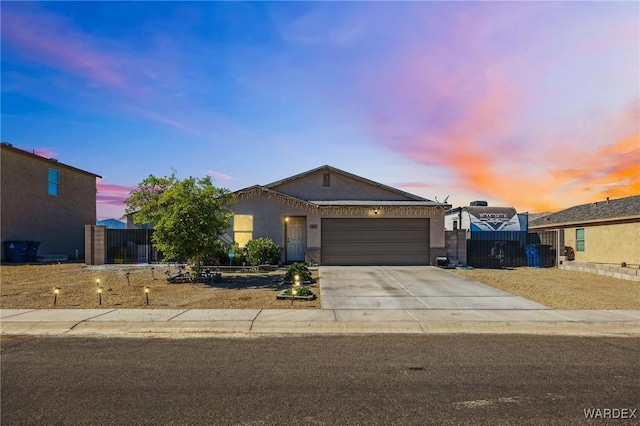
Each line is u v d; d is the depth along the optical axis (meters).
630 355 6.29
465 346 6.78
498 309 9.54
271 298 10.82
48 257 22.94
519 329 7.96
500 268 19.50
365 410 4.31
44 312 9.02
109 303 10.12
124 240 19.88
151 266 18.33
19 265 19.86
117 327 7.96
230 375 5.35
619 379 5.25
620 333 7.73
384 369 5.61
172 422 4.03
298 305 9.91
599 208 27.91
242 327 7.97
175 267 17.59
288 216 19.61
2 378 5.24
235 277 15.13
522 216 25.06
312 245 19.31
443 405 4.43
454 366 5.74
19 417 4.14
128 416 4.16
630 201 25.73
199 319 8.41
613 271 16.14
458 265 19.25
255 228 19.34
